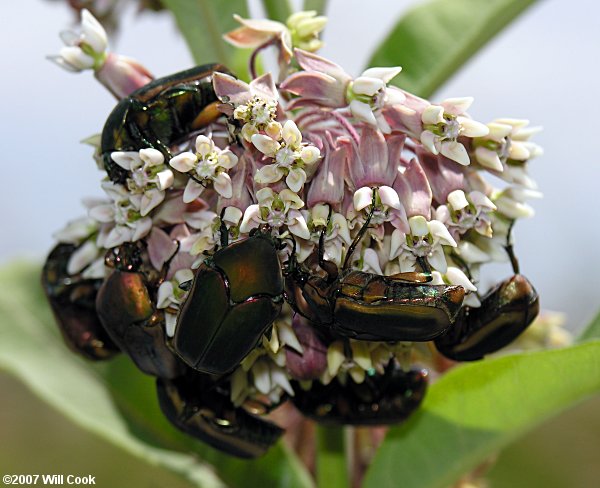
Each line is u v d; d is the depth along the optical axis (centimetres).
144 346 26
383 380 27
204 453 30
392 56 30
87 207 26
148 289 25
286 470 29
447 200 25
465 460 28
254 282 25
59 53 26
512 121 25
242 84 25
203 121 25
